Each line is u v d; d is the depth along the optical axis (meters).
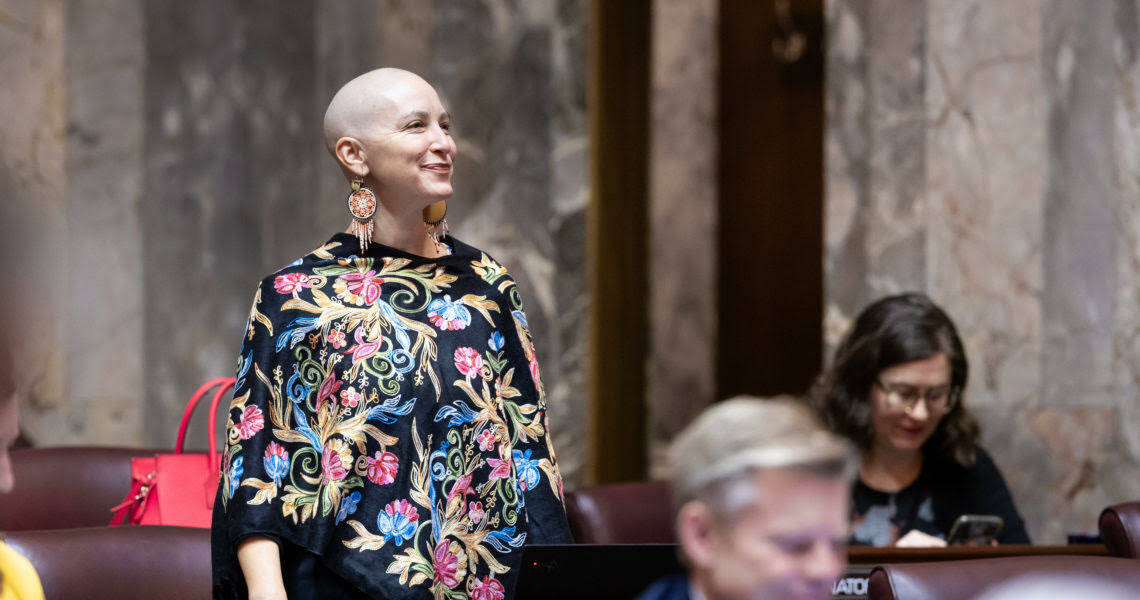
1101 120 12.45
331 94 14.43
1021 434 12.52
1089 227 12.46
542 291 14.12
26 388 3.24
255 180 14.41
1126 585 4.57
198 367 14.09
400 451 5.76
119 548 5.84
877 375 8.95
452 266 6.21
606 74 15.15
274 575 5.45
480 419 5.93
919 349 8.79
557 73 14.16
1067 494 12.41
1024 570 4.64
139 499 7.62
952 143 12.72
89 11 13.70
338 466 5.67
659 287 24.89
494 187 14.04
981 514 9.23
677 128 24.69
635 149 16.56
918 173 12.78
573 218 14.19
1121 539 6.72
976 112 12.67
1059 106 12.49
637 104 16.52
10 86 12.95
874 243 12.92
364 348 5.84
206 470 7.70
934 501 9.27
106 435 13.62
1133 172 12.36
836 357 9.35
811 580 2.40
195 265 14.12
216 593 5.61
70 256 13.56
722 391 24.72
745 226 24.58
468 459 5.88
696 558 2.49
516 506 5.94
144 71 13.91
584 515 7.80
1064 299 12.48
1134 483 12.27
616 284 15.96
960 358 8.98
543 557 4.88
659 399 24.81
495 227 14.02
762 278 24.48
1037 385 12.52
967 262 12.68
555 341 14.20
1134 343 12.30
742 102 24.48
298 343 5.78
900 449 9.24
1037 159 12.54
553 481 6.14
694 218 24.81
